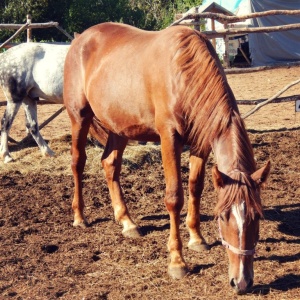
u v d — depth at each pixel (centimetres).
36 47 813
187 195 625
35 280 430
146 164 739
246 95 1314
